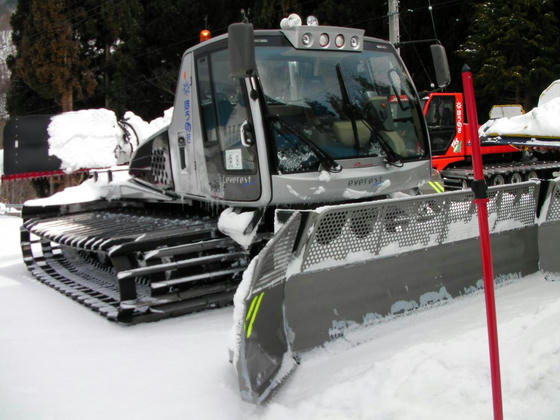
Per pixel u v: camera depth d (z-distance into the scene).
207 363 3.96
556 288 5.01
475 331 3.81
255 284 3.37
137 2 29.17
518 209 5.28
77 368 4.03
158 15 29.19
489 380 3.07
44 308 5.78
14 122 8.50
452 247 4.79
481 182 2.73
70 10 28.58
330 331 3.98
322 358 3.83
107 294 5.93
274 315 3.62
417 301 4.52
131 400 3.46
